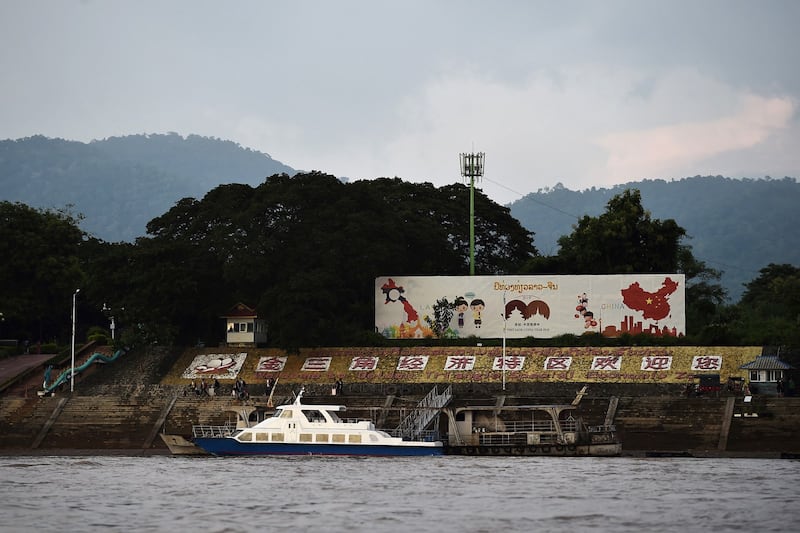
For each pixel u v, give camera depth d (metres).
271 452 152.38
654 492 111.19
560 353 186.38
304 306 192.50
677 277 194.25
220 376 192.00
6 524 94.25
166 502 105.88
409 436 156.12
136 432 175.50
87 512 100.19
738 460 146.00
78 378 195.50
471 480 121.12
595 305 196.00
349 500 106.31
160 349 199.62
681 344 187.12
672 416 162.75
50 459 156.38
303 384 186.38
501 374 183.25
